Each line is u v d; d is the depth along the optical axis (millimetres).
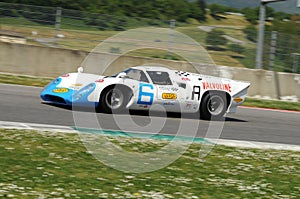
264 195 6117
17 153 6762
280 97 18688
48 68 17484
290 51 19625
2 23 18578
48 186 5555
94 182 5887
